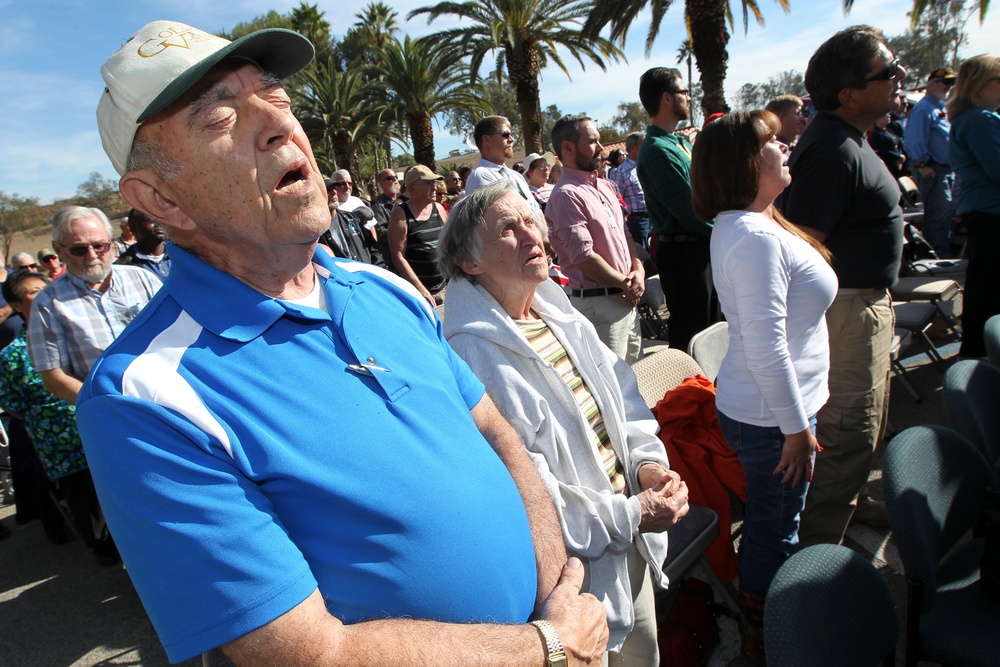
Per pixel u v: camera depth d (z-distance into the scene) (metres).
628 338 3.56
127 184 0.91
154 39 0.88
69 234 2.58
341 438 0.87
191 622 0.75
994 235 3.47
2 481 4.20
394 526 0.88
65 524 3.54
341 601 0.86
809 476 1.77
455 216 1.64
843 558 1.31
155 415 0.78
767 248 1.65
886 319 2.19
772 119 1.73
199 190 0.89
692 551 1.86
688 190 3.35
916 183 7.51
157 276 3.01
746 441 1.84
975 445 1.84
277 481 0.82
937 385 3.75
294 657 0.76
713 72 10.47
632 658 1.69
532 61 15.02
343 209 6.10
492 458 1.09
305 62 1.00
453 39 15.87
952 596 1.60
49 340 2.63
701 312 3.55
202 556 0.75
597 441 1.63
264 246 0.94
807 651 1.17
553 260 4.76
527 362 1.57
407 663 0.80
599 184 3.39
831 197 2.12
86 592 2.91
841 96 2.12
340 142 21.14
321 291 1.06
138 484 0.76
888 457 1.57
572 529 1.44
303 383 0.89
